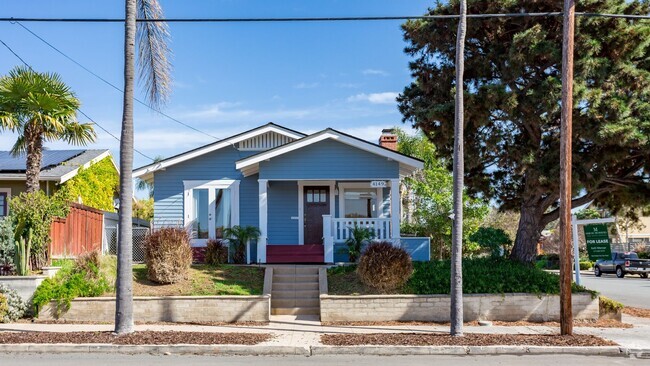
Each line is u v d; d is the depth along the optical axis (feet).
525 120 51.88
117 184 95.35
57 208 54.19
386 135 81.46
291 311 53.06
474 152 55.21
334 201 71.56
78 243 60.80
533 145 54.19
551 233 171.63
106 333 41.52
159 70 45.37
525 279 53.31
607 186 58.08
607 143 49.14
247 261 65.92
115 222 73.72
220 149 73.10
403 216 109.40
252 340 40.27
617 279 118.93
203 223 71.87
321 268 57.62
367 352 38.52
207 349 38.14
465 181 65.57
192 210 72.02
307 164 65.26
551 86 48.88
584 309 51.55
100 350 37.88
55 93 61.77
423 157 102.32
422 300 50.06
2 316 46.68
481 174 65.57
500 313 50.65
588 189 52.75
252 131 72.69
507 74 52.21
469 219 92.84
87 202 83.25
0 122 59.31
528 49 50.31
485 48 55.83
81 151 90.07
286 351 38.22
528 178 52.49
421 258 64.69
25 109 60.44
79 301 48.03
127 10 42.27
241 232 65.77
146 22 44.34
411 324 48.67
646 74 49.34
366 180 66.54
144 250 53.98
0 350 37.60
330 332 44.60
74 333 41.55
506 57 52.06
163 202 72.02
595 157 51.42
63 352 37.83
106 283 50.90
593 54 50.42
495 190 66.44
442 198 92.38
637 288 93.66
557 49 49.39
